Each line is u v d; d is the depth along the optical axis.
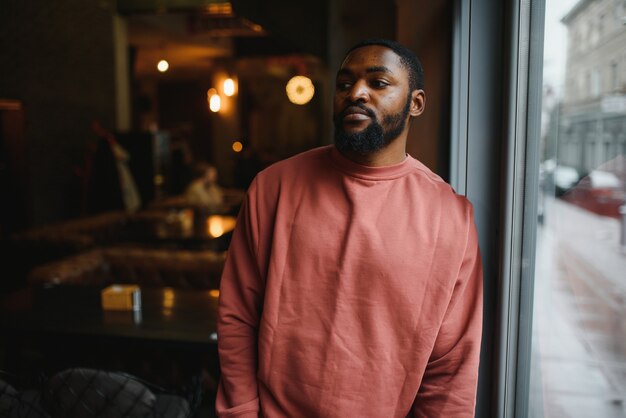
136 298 2.40
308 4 3.05
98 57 7.34
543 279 1.18
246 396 1.04
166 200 7.32
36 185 6.18
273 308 0.98
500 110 1.21
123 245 4.93
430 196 0.99
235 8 2.18
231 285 1.08
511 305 1.23
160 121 16.69
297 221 0.99
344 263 0.95
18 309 2.39
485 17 1.21
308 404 0.97
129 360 2.68
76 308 2.41
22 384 1.63
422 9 1.51
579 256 1.04
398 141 0.98
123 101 8.12
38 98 6.21
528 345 1.23
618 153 0.90
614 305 0.95
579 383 1.06
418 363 0.97
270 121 17.34
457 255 0.97
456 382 1.00
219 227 5.34
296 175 1.03
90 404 1.51
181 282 3.41
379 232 0.96
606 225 0.95
